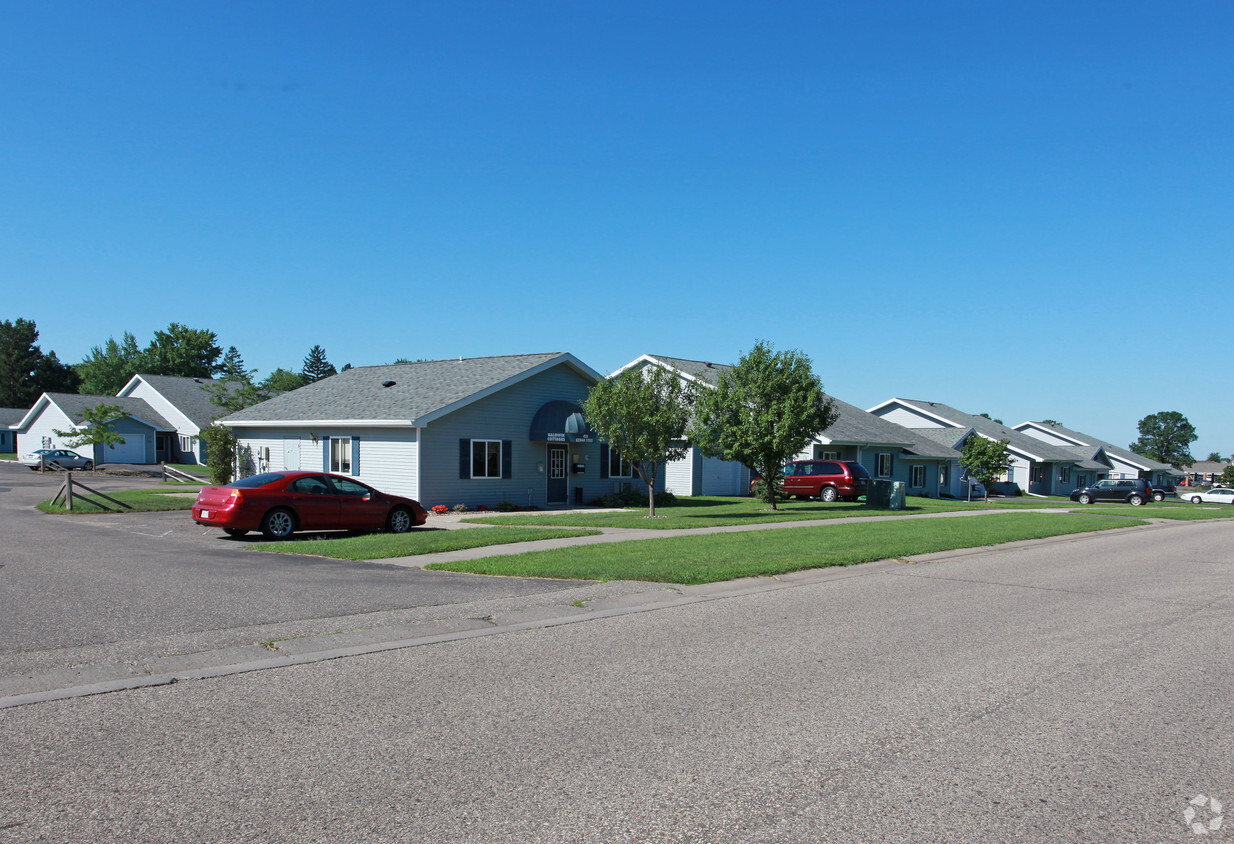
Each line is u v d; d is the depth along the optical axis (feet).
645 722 18.49
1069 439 240.94
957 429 175.32
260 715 18.69
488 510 83.87
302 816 13.56
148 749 16.47
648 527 64.59
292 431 94.94
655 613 31.50
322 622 28.27
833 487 108.47
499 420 86.79
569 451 94.17
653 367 77.25
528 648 25.52
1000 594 37.14
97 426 153.17
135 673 21.86
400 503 60.80
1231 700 20.71
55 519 68.18
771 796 14.60
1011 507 112.27
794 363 88.38
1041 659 24.76
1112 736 17.94
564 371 93.91
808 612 32.01
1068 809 14.24
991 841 13.03
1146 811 14.20
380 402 88.17
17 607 29.84
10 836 12.69
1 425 239.09
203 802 14.03
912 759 16.46
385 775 15.30
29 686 20.56
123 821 13.28
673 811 13.93
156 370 294.46
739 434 87.04
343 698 20.06
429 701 19.89
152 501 85.40
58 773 15.21
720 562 42.93
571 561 42.55
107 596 32.17
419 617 29.48
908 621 30.37
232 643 25.18
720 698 20.35
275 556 45.03
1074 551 57.93
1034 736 17.88
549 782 15.08
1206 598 36.76
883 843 12.90
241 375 174.81
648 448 72.95
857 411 158.51
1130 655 25.41
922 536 60.23
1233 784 15.42
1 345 291.79
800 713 19.25
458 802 14.17
